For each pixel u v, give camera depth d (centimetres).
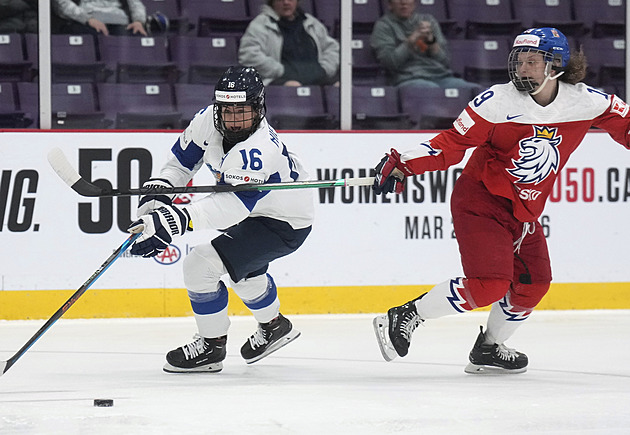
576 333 1730
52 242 1886
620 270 2067
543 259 1267
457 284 1219
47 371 1311
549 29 1158
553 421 949
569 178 2047
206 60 2106
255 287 1331
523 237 1255
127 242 1155
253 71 1180
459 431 905
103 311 1905
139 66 2078
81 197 1892
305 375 1284
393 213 1992
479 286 1205
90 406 1018
